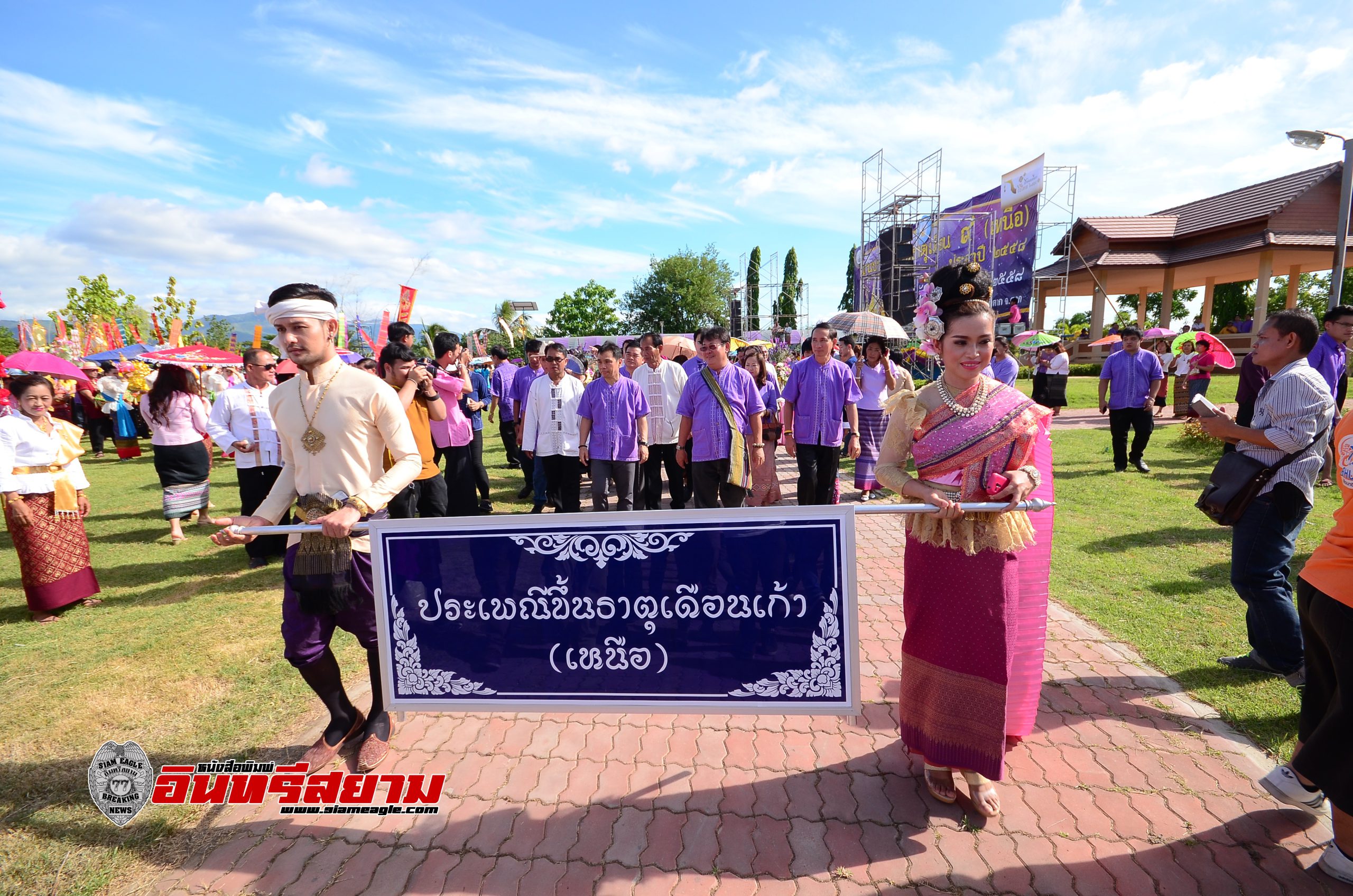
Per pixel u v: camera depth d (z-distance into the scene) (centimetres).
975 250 2414
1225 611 396
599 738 296
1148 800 239
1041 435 240
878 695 324
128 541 684
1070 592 433
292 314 250
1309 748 203
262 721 314
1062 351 1546
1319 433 285
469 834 237
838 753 277
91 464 1295
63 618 461
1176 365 1303
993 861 214
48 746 297
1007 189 2219
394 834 239
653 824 238
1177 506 650
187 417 671
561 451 655
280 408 265
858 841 226
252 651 390
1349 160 830
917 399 234
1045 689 315
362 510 246
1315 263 2320
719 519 225
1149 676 323
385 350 454
